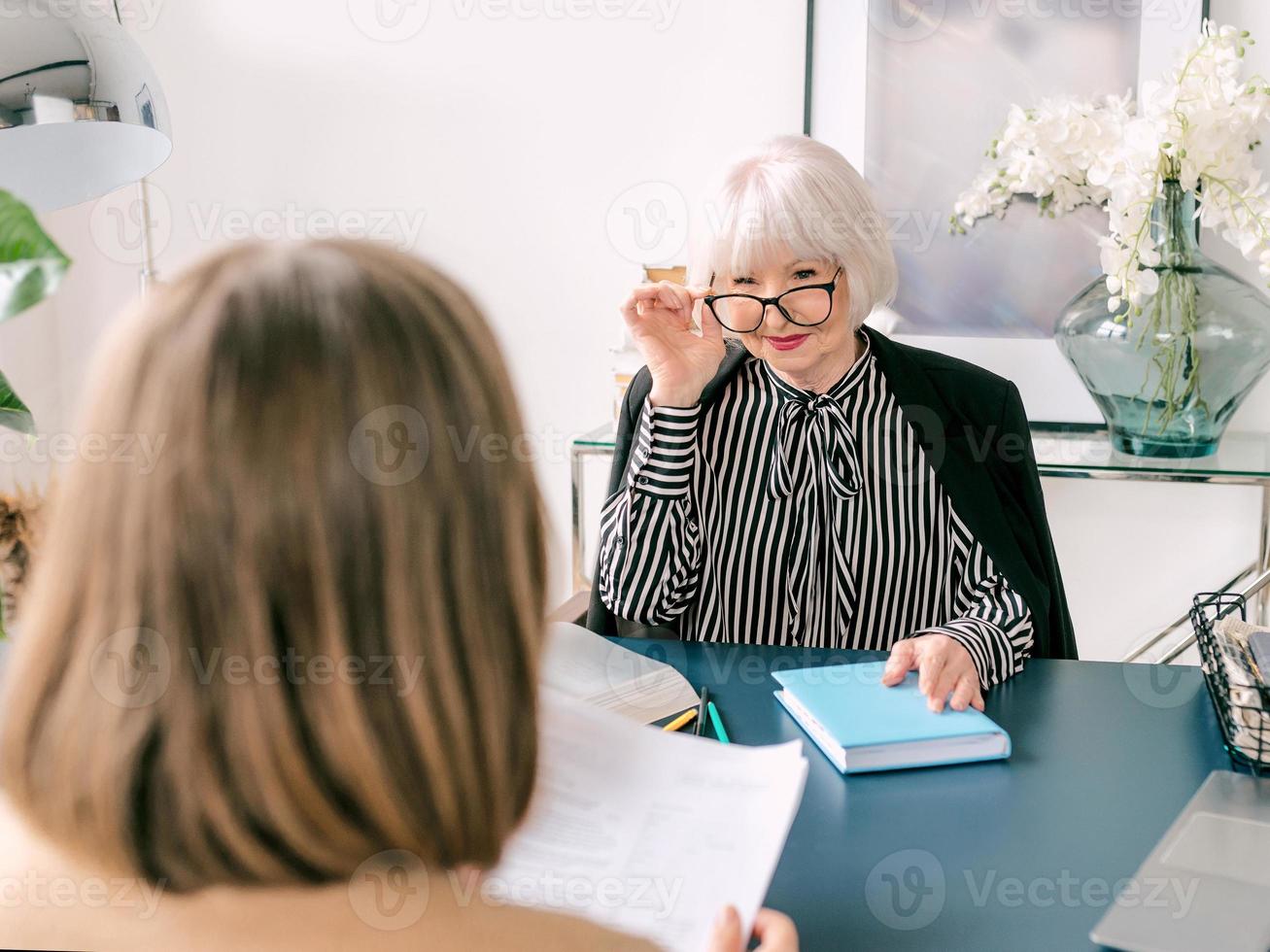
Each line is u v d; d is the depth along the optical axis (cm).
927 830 81
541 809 64
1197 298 169
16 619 38
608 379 227
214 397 36
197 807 36
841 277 134
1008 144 180
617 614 137
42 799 37
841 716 96
